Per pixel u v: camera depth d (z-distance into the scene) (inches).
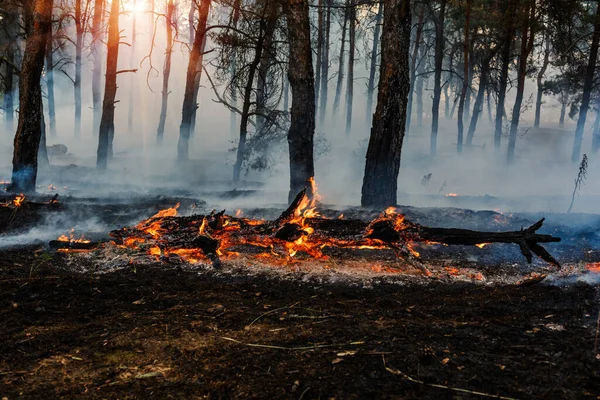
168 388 120.3
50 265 236.1
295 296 195.9
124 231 257.9
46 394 119.0
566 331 150.5
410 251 244.4
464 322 161.6
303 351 137.3
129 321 162.4
